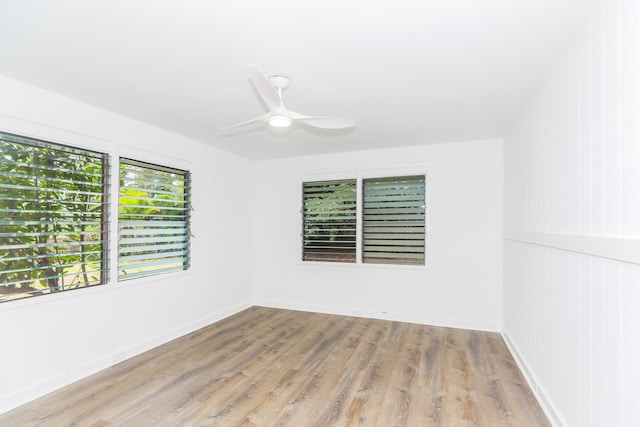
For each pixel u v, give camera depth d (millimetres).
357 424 2043
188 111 2883
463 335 3654
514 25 1641
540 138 2344
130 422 2053
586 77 1615
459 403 2279
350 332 3752
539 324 2359
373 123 3215
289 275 4832
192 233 3820
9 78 2213
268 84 1771
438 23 1617
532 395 2389
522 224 2861
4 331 2170
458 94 2514
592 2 1479
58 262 2525
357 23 1613
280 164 4926
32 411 2158
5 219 2221
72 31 1682
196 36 1733
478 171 3879
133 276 3109
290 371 2764
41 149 2426
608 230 1423
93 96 2545
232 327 3938
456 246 3961
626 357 1300
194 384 2537
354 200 4484
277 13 1532
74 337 2582
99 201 2826
